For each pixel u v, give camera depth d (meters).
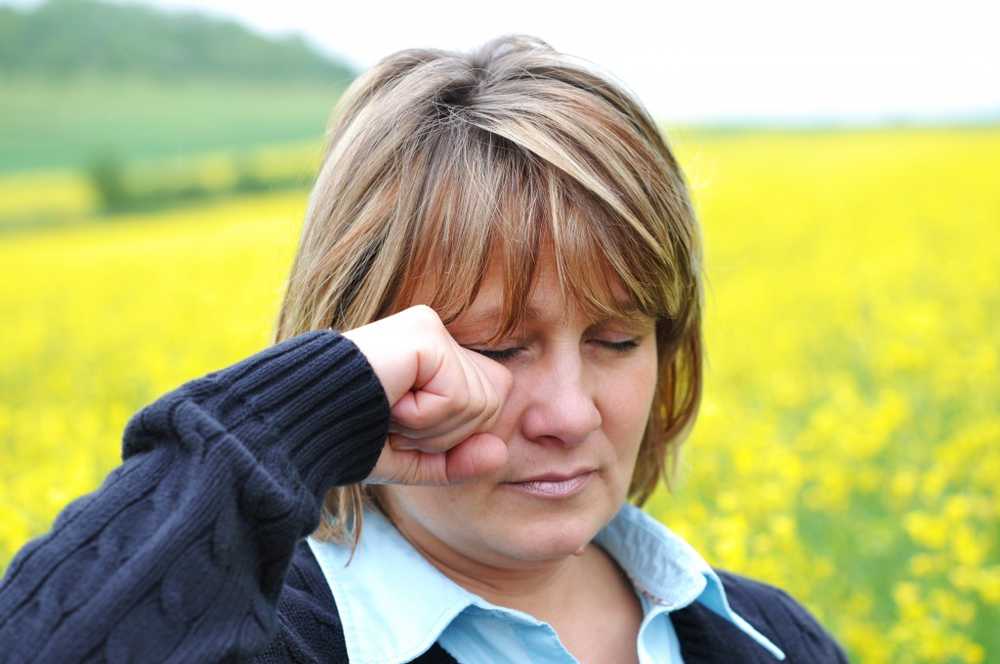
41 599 0.97
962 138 30.61
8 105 53.34
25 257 18.84
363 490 1.38
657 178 1.30
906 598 3.44
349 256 1.25
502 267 1.19
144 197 31.03
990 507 4.57
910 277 12.05
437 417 1.12
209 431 1.03
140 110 54.00
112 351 9.93
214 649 0.98
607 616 1.47
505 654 1.30
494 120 1.24
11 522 3.22
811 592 3.68
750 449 4.77
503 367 1.19
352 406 1.09
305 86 66.00
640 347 1.32
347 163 1.29
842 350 9.35
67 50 64.19
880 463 5.85
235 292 12.11
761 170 24.58
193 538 0.99
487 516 1.25
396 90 1.31
